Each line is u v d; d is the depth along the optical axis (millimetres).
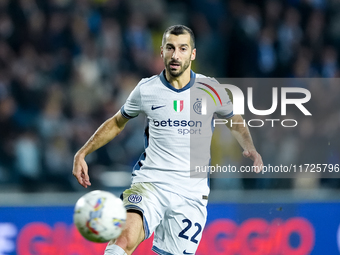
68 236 23016
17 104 31094
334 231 24141
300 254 23844
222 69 36062
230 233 23406
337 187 28141
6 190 27172
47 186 27906
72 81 32969
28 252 22844
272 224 23781
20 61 33094
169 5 39750
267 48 35000
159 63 36344
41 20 35000
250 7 37844
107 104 32125
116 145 28797
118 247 13766
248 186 27438
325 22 38688
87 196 13023
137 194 15047
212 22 38031
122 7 37750
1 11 34875
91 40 35531
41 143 29172
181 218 15500
